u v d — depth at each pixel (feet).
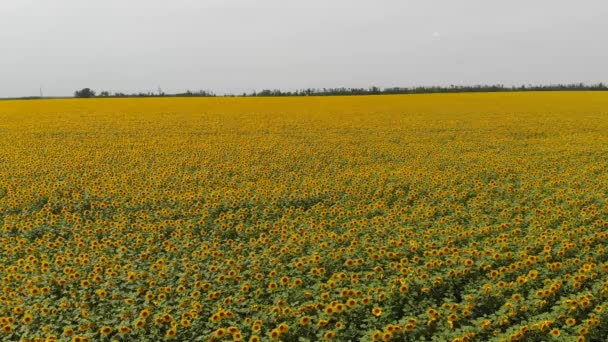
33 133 98.02
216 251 34.35
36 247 36.35
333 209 44.55
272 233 38.70
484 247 34.78
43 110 147.84
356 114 133.49
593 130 99.66
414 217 42.01
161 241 38.81
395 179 57.00
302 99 196.95
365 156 73.36
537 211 42.88
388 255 33.24
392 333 23.82
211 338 24.08
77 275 30.58
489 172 60.54
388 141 87.81
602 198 46.19
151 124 112.47
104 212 45.91
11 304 27.45
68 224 42.04
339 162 68.80
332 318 25.59
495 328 24.82
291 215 44.42
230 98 208.13
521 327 23.52
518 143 84.02
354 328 25.08
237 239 38.14
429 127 104.73
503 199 49.37
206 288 29.14
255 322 24.77
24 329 25.29
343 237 36.81
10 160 69.10
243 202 47.78
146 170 63.31
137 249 36.70
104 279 31.37
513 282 28.68
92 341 24.57
